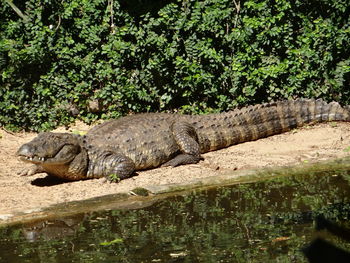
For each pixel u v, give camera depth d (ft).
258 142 46.34
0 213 28.94
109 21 52.37
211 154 43.60
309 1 51.11
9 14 52.11
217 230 25.04
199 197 31.40
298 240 23.04
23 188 34.76
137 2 52.80
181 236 24.39
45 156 34.47
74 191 34.06
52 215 28.76
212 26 50.29
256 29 50.47
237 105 50.21
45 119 49.34
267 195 30.91
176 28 50.06
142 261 21.31
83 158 36.58
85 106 49.98
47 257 22.07
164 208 29.37
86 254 22.34
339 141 43.91
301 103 49.29
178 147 41.42
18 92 48.96
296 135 47.37
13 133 48.42
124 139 38.88
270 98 50.31
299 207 28.12
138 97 49.88
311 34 49.85
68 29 51.29
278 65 49.73
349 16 50.52
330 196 29.86
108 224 26.78
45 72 50.06
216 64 49.85
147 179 36.50
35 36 49.62
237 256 21.53
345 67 48.98
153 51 50.72
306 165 37.22
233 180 34.65
